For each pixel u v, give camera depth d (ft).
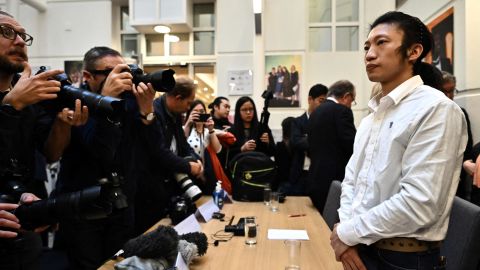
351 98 9.92
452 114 3.39
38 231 3.66
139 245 3.86
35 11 16.58
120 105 3.69
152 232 4.06
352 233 3.66
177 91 7.47
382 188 3.68
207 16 16.97
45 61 16.63
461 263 4.62
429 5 11.59
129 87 4.53
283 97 15.52
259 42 15.29
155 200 6.98
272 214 7.42
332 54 15.87
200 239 4.70
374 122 4.03
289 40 15.56
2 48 3.86
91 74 4.95
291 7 15.57
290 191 11.59
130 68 4.88
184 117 9.99
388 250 3.58
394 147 3.60
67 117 3.92
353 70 15.80
